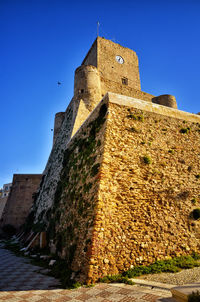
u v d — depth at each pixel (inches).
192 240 418.3
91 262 309.1
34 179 1690.5
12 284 312.7
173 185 464.8
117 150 435.8
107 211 362.9
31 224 1050.1
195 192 486.0
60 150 965.8
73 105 925.2
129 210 385.7
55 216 630.5
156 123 531.2
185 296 186.9
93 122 557.0
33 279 343.6
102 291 257.0
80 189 482.0
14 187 1665.8
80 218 414.6
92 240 327.6
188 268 334.3
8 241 1182.3
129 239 357.7
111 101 494.3
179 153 520.4
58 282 323.6
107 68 1180.5
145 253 358.0
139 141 476.7
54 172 946.1
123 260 333.4
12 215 1556.3
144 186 426.9
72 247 393.1
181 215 436.8
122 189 399.2
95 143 490.3
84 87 904.3
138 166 442.6
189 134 569.6
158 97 1216.2
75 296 246.8
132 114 505.0
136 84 1264.8
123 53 1296.8
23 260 548.1
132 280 289.1
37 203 1140.5
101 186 379.9
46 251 596.7
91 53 1269.7
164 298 208.1
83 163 527.8
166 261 359.9
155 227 394.0
